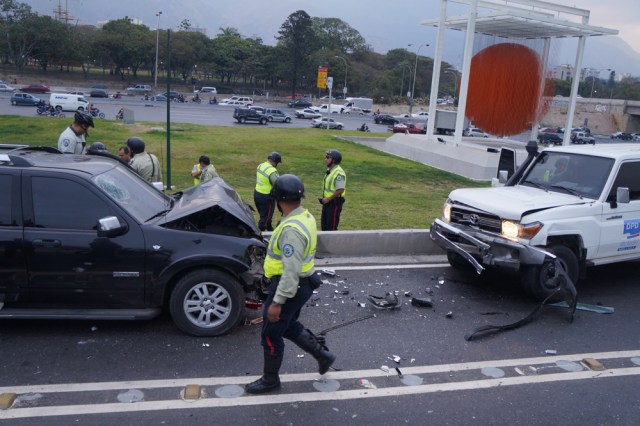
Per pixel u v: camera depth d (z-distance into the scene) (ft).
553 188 24.99
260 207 29.99
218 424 12.94
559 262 20.97
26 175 16.72
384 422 13.42
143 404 13.60
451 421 13.60
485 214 22.45
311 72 355.77
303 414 13.56
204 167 31.12
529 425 13.58
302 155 75.97
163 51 308.60
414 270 25.84
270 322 13.65
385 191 51.62
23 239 16.37
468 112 80.79
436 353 17.34
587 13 76.28
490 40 77.36
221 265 17.11
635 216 23.86
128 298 17.15
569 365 16.97
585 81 458.91
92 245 16.61
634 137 225.56
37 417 12.85
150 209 18.66
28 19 280.10
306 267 13.53
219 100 287.48
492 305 21.93
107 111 160.66
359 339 18.06
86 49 298.35
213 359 16.08
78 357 15.81
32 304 16.92
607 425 13.74
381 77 389.80
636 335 19.57
